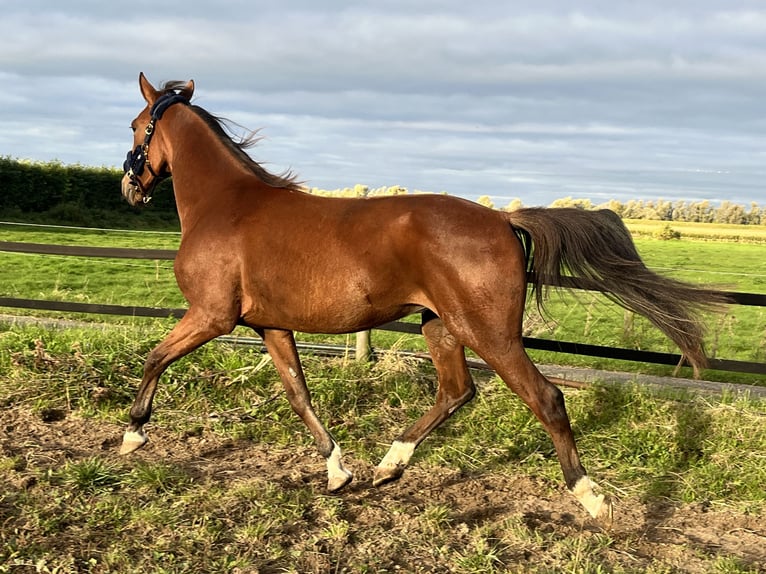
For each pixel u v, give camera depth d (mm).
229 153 4355
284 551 3453
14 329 6609
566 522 3982
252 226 3951
